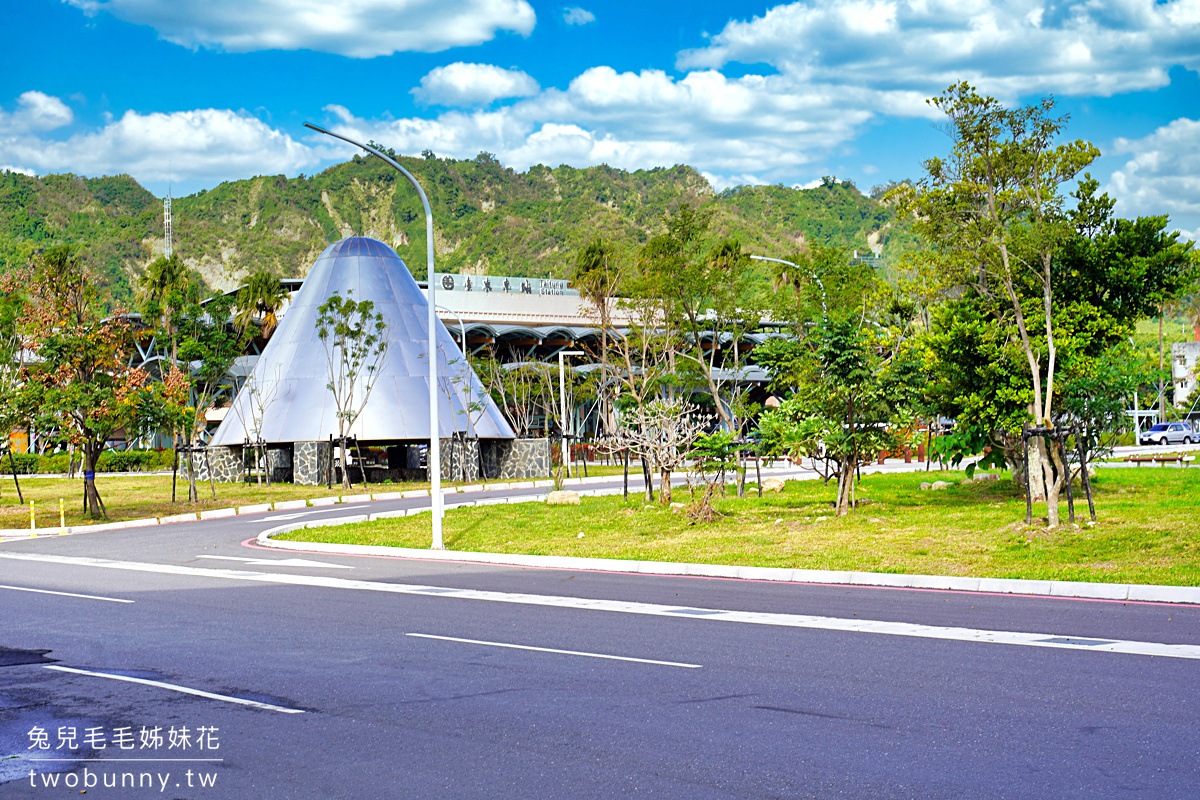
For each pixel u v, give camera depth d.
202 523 31.23
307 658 10.38
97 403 31.78
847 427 23.36
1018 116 20.77
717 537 21.20
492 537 23.19
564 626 12.18
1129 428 20.64
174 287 73.56
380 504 36.16
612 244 53.22
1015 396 22.45
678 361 48.47
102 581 17.23
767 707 8.19
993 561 16.30
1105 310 23.33
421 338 52.53
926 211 21.78
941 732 7.38
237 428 50.34
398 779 6.48
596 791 6.18
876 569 16.17
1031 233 20.94
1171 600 13.20
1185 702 8.12
